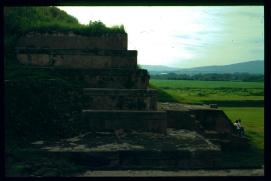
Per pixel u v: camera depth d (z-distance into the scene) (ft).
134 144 36.50
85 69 47.75
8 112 38.93
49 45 52.47
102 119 41.22
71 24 56.18
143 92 44.75
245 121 74.23
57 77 46.60
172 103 63.05
